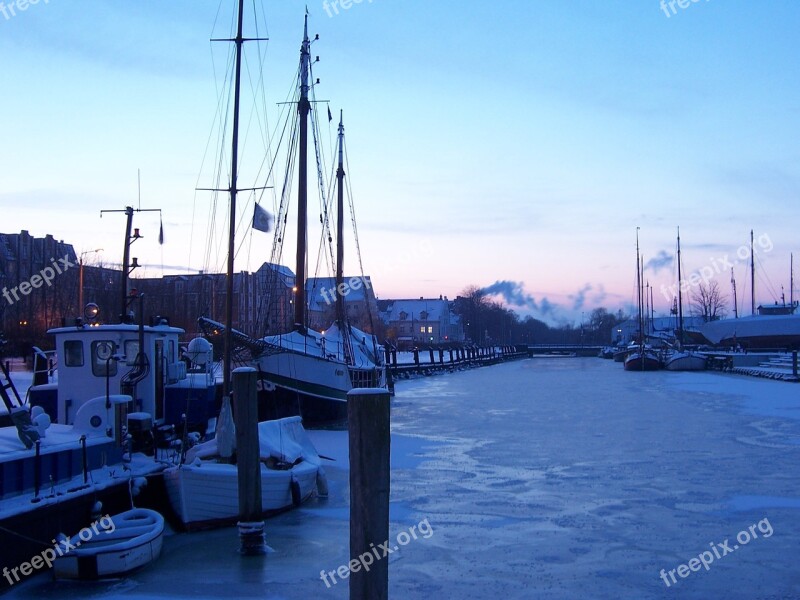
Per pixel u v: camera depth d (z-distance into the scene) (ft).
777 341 310.45
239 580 38.34
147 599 35.63
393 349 230.89
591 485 61.82
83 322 55.52
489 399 150.71
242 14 59.67
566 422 106.83
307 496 55.72
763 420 106.83
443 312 511.40
